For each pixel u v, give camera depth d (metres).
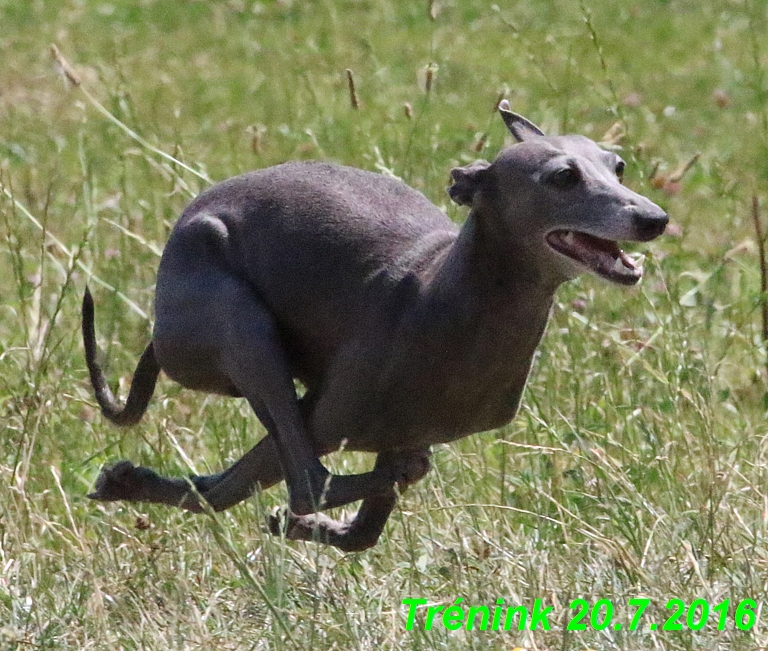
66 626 20.55
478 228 18.81
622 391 26.91
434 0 27.67
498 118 34.94
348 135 38.28
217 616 20.72
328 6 49.22
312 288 19.83
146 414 27.30
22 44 55.78
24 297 27.62
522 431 26.11
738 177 37.06
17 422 25.97
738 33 55.53
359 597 21.36
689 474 24.20
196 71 51.75
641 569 21.11
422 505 23.55
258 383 19.73
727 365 29.02
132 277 30.83
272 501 24.62
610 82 27.95
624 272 18.28
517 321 18.91
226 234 20.38
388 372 19.17
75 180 38.34
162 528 23.66
